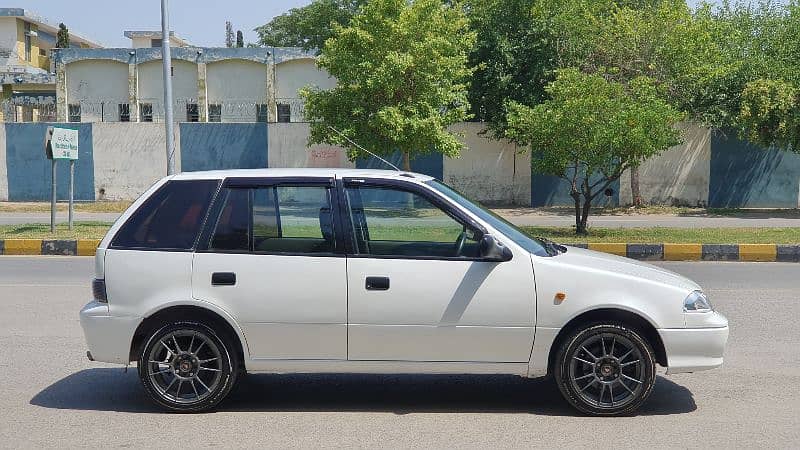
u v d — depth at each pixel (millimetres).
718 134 24219
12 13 44125
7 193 26000
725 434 4844
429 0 19266
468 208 5457
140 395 5695
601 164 14641
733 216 21734
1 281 10727
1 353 6863
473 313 5027
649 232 15617
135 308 5145
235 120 32750
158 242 5230
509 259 5047
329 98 20109
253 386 5945
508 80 23125
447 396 5703
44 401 5547
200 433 4871
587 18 22344
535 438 4773
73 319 8250
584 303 5012
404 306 5035
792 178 24156
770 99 20781
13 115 33062
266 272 5102
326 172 5375
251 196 5277
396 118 19000
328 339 5098
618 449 4574
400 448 4594
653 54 21562
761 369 6387
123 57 32406
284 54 32344
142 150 25922
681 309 5062
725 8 23844
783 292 9969
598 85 14242
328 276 5074
